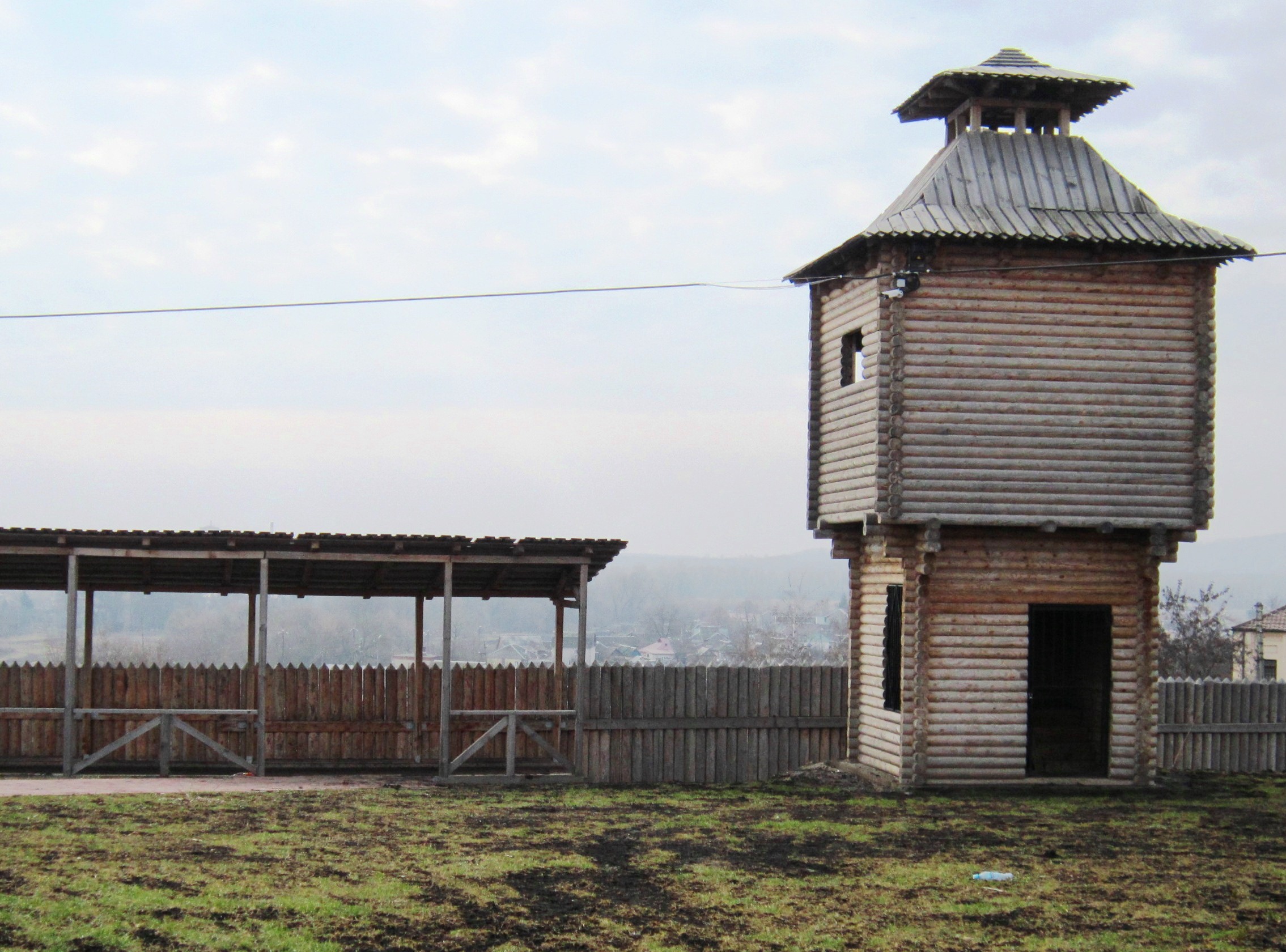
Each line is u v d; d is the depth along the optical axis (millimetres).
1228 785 23703
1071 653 23859
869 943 12359
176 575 24297
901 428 21031
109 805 18344
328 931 12234
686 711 24562
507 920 12891
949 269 21359
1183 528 21609
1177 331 21828
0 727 23047
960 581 21812
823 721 24953
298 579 24516
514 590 25516
